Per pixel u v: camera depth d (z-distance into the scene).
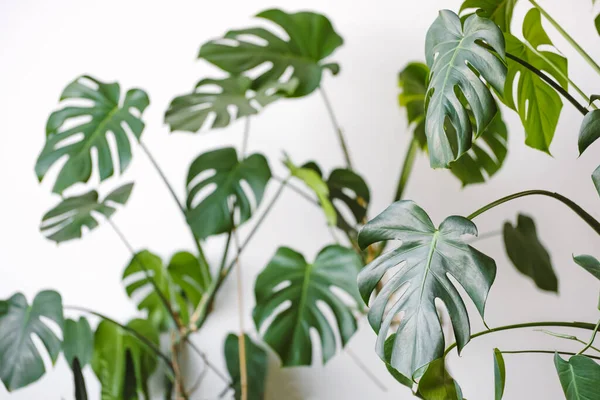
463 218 2.12
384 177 3.04
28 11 3.21
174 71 3.15
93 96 2.83
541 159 2.98
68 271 3.15
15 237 3.17
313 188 2.73
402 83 2.79
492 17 2.44
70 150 2.75
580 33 2.96
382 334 2.11
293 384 3.05
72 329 2.89
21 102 3.20
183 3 3.15
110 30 3.18
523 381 2.96
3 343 2.75
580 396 2.08
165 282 3.07
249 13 3.12
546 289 2.77
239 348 3.00
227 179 2.73
